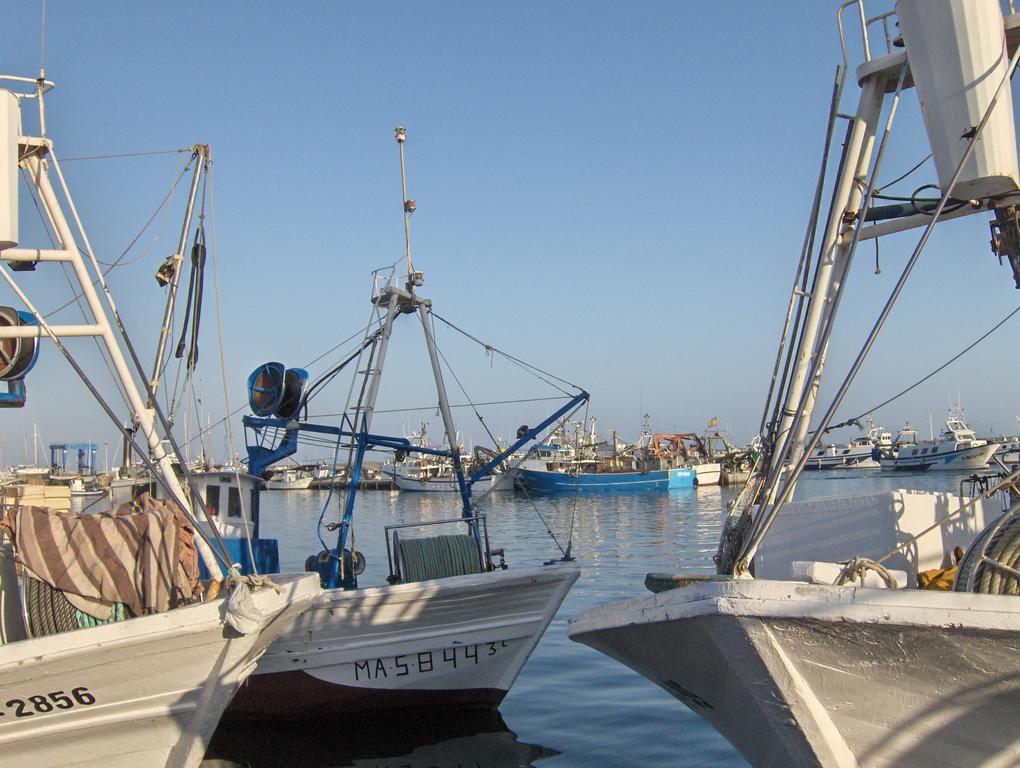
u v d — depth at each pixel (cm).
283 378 1080
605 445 7231
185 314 985
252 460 1127
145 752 663
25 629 743
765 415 656
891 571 525
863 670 471
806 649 470
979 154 522
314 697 936
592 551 2581
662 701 1007
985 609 421
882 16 628
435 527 3638
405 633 930
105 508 1122
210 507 1114
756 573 698
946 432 7519
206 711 661
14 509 689
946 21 527
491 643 946
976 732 475
